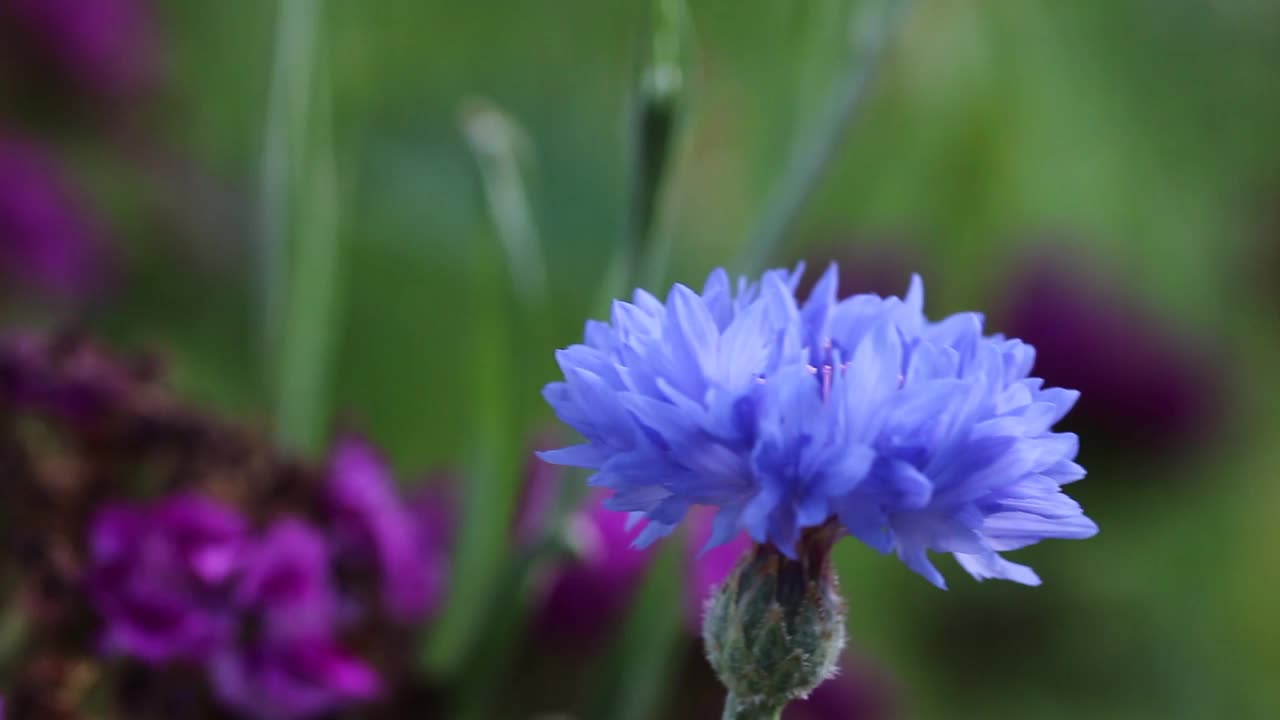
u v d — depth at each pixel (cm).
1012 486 31
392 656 38
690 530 38
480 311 37
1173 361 52
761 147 41
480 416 38
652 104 35
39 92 51
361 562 37
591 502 40
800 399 30
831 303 32
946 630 53
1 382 36
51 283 47
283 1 39
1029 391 31
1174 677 53
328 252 39
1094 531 31
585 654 40
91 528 36
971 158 53
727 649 32
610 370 31
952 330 32
